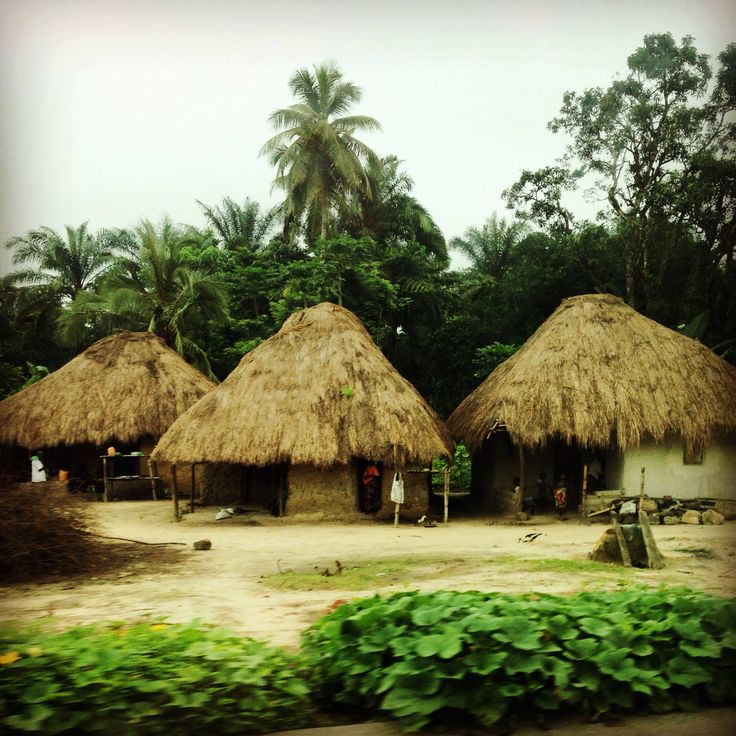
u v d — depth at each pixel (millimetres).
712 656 3998
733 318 25234
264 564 10289
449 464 16672
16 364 37531
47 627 6027
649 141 29016
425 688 3723
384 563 10133
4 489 9820
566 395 16484
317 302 30328
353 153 34562
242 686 3859
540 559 10445
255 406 16484
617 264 29891
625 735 3707
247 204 40688
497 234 42250
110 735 3408
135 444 22641
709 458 17266
